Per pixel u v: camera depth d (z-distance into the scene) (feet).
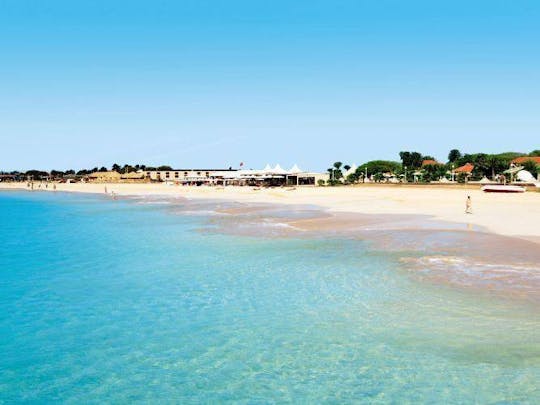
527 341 38.04
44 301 52.90
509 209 138.82
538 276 56.70
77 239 104.12
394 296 50.88
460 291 51.39
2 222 149.48
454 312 45.01
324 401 30.63
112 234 112.88
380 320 44.01
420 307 46.91
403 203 175.52
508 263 63.77
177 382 33.60
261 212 157.89
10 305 51.42
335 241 87.66
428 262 65.92
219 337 41.47
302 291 54.39
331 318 45.14
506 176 324.39
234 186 404.57
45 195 411.95
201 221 137.08
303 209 164.14
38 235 112.78
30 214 185.98
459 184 316.60
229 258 75.31
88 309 49.85
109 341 41.04
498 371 33.55
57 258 79.30
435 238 86.07
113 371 35.45
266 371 34.94
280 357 37.17
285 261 71.05
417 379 32.96
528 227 96.89
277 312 47.50
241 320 45.52
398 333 40.78
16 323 45.68
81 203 269.85
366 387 32.19
